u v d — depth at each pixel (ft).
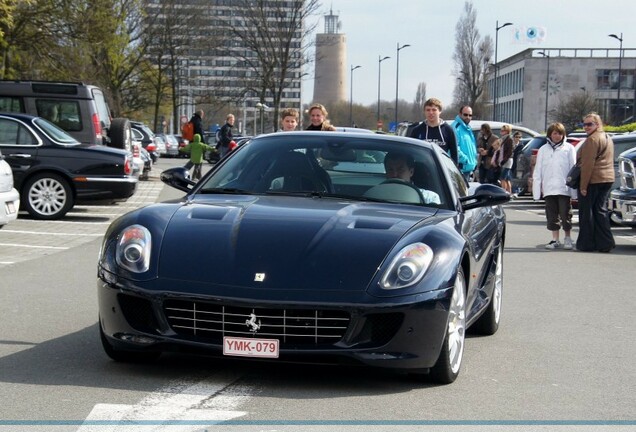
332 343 18.42
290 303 18.16
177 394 18.30
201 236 19.71
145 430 15.88
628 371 22.13
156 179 117.70
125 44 189.67
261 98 217.77
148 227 20.12
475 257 22.35
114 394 18.19
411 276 18.74
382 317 18.56
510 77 470.39
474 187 27.66
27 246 45.50
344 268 18.74
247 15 214.07
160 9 234.38
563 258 47.57
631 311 31.37
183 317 18.81
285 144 24.68
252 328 18.33
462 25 392.68
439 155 24.73
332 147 24.40
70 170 58.49
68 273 36.24
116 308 19.27
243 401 17.94
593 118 50.72
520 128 102.37
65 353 21.85
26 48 127.85
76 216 61.77
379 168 23.73
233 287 18.44
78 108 70.95
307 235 19.65
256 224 20.15
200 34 239.50
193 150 102.89
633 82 434.71
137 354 20.62
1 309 28.04
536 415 17.81
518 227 65.72
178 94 259.39
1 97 70.38
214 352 18.58
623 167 56.65
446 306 18.99
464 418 17.35
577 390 20.04
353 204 22.11
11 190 44.32
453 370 20.08
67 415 16.65
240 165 24.18
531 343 25.49
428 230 20.25
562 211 51.96
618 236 61.16
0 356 21.42
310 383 19.54
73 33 128.67
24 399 17.67
